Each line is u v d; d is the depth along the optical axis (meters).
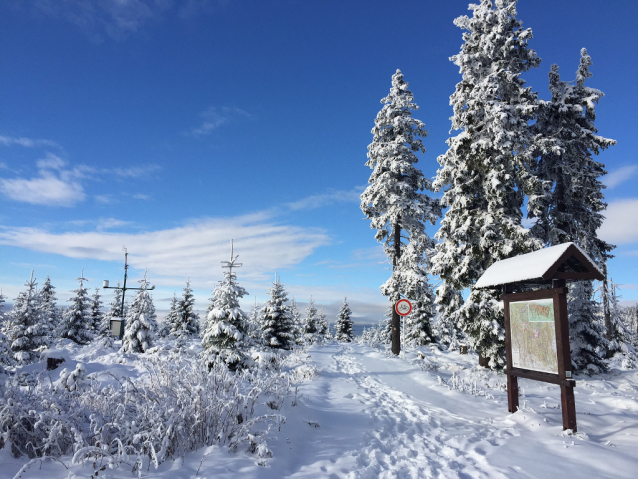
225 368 6.89
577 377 14.46
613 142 16.31
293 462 5.11
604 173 17.53
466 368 15.65
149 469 4.06
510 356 8.77
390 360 18.69
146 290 24.67
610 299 25.06
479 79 15.84
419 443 6.30
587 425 7.44
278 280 25.00
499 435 6.67
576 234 17.39
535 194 14.43
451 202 16.78
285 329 24.55
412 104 22.05
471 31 16.59
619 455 5.47
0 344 8.19
